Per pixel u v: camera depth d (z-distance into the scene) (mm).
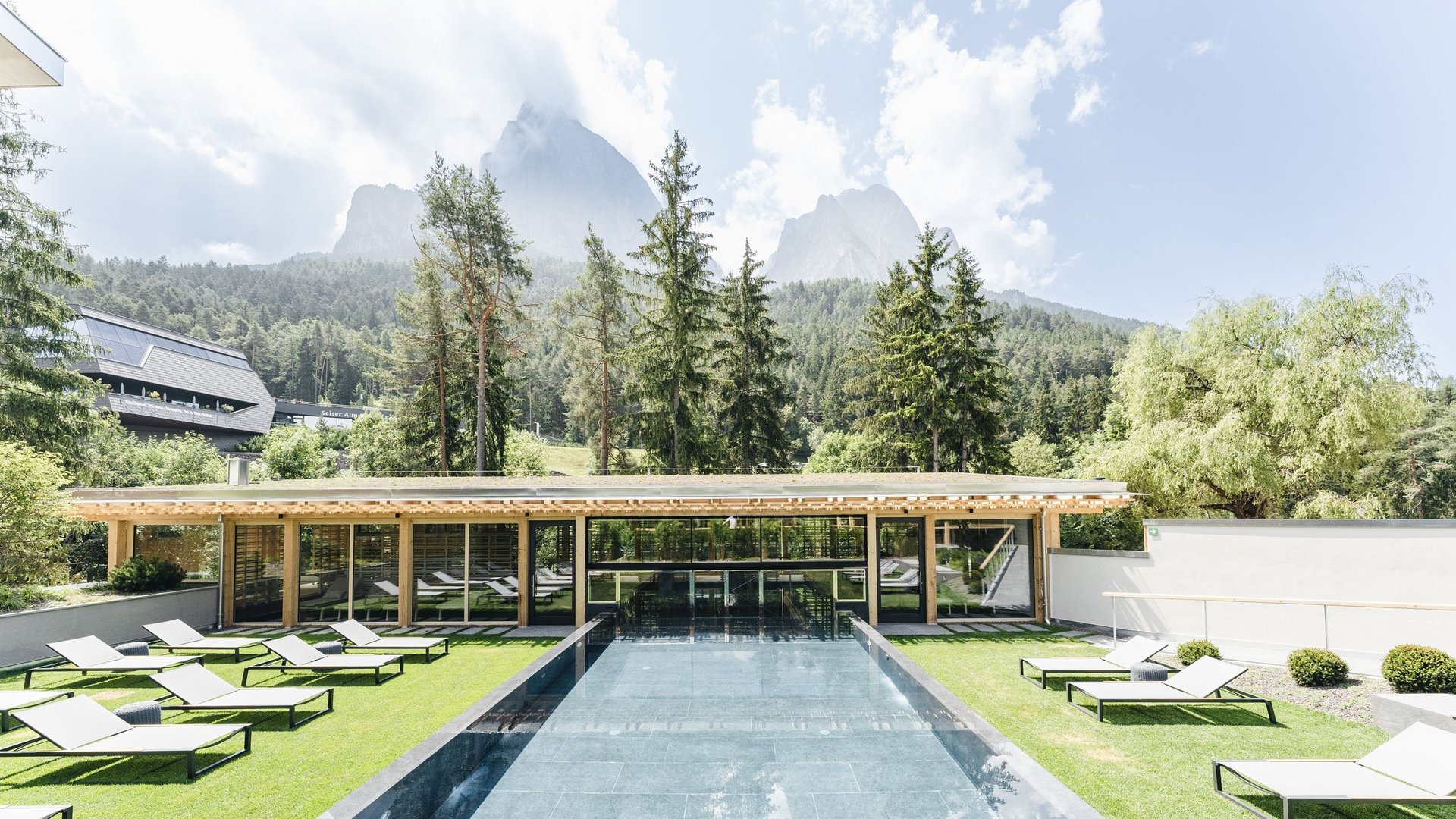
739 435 32656
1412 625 10117
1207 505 22047
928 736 7488
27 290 21250
